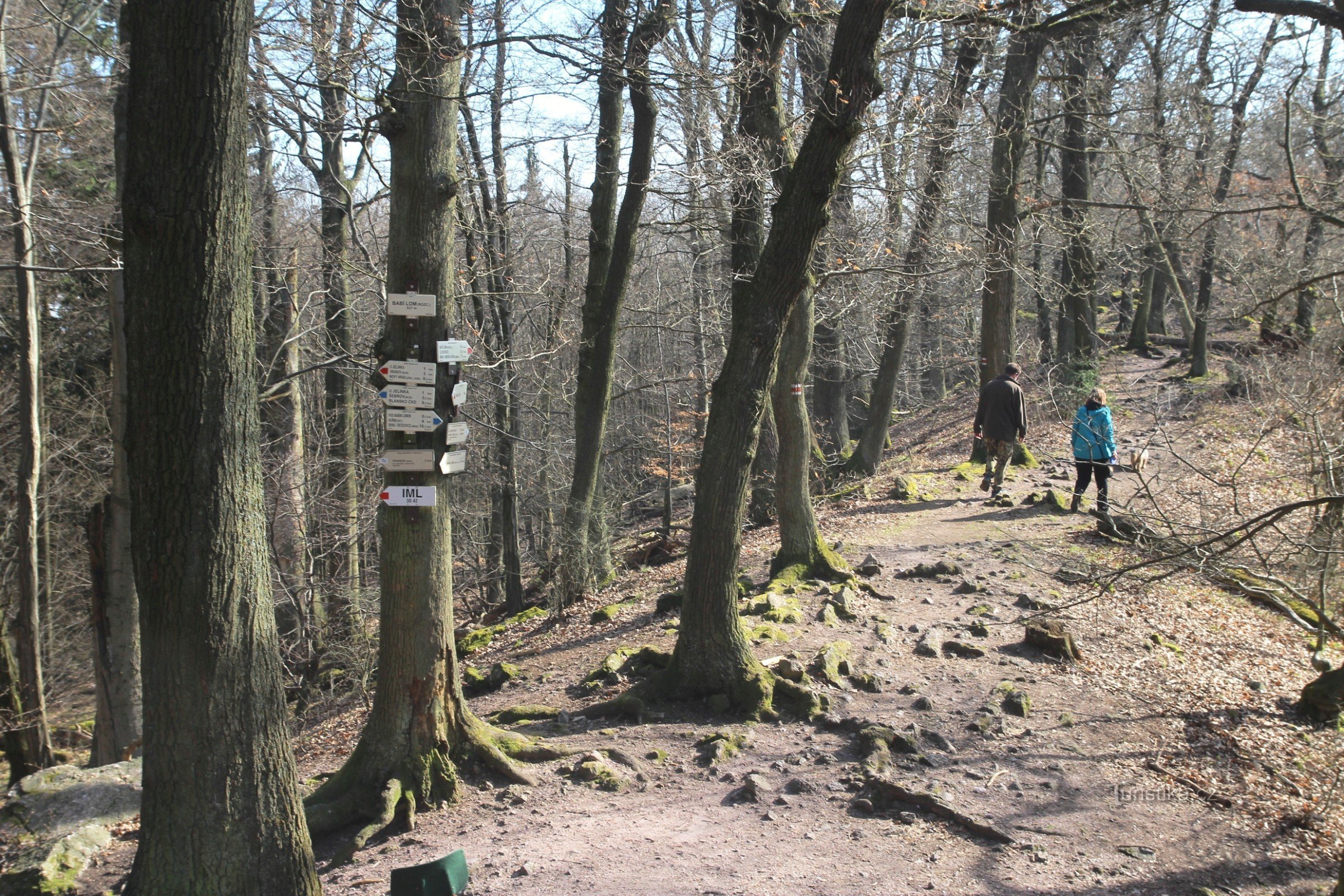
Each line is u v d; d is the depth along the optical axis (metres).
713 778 5.88
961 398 28.45
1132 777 5.98
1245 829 5.40
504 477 16.70
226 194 3.66
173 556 3.72
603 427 13.59
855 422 30.08
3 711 11.05
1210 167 16.27
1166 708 7.13
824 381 21.78
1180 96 15.29
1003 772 5.91
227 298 3.72
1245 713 7.24
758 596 9.02
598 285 13.95
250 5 3.69
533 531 23.48
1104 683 7.53
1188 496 11.59
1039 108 18.12
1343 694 7.21
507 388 16.00
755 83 9.02
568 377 18.83
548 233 17.77
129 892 3.82
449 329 5.52
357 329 17.72
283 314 14.48
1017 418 13.27
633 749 6.32
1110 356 25.33
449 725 5.81
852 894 4.49
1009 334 15.40
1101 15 10.11
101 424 16.44
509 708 7.32
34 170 11.12
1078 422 11.90
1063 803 5.58
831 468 18.86
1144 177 15.77
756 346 6.60
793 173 6.32
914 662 7.70
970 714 6.72
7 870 5.70
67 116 11.76
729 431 6.74
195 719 3.78
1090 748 6.36
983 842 5.08
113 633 10.06
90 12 12.73
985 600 9.24
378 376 5.50
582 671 8.66
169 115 3.51
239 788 3.85
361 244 13.69
